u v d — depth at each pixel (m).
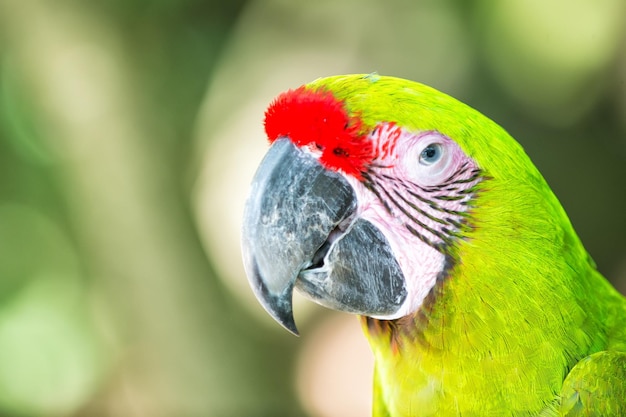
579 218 9.45
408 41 9.65
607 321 3.64
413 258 3.43
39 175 10.86
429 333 3.43
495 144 3.44
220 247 9.62
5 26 9.27
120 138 9.32
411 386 3.53
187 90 10.05
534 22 8.81
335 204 3.44
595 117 9.30
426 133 3.37
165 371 9.67
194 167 9.69
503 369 3.35
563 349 3.36
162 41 9.77
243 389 9.65
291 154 3.49
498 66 9.18
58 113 9.38
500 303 3.34
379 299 3.46
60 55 9.24
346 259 3.47
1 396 11.23
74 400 11.05
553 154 9.41
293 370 9.87
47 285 11.74
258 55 10.16
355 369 9.73
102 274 9.67
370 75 3.53
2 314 11.62
